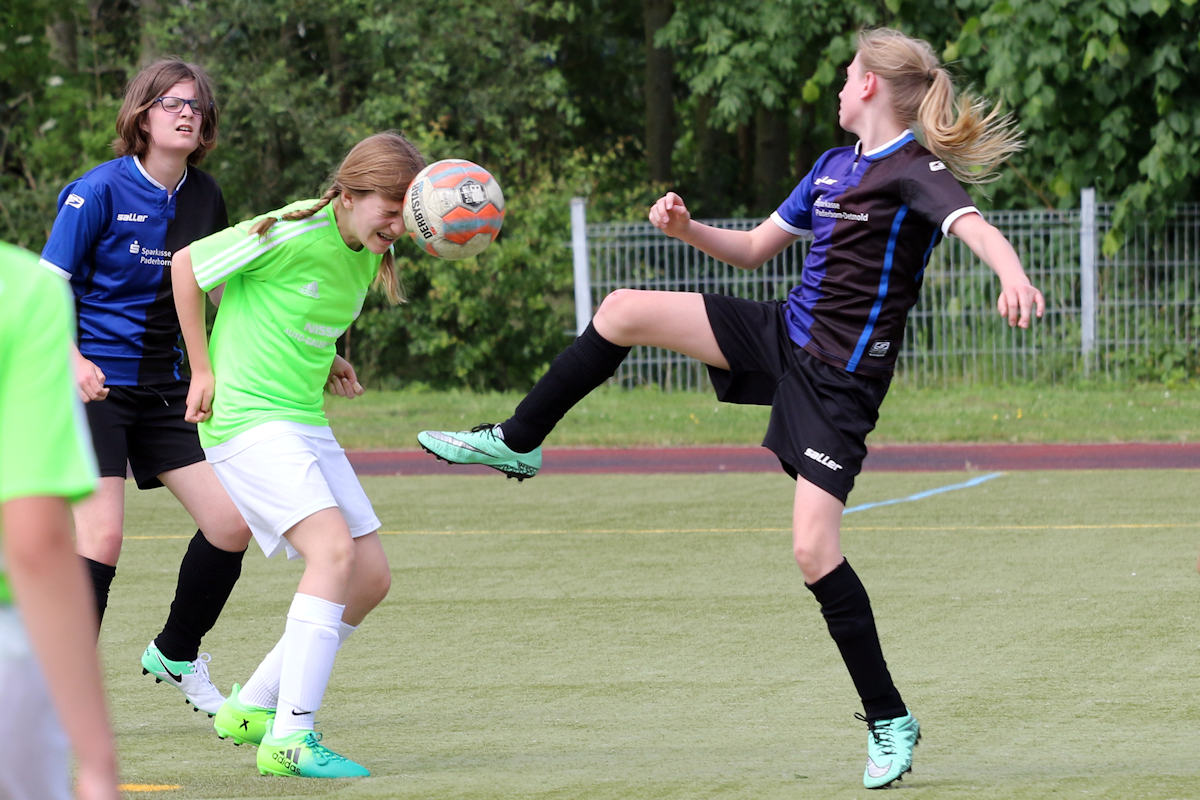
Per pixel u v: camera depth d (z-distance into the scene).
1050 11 64.38
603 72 110.38
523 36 89.00
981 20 66.75
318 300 16.06
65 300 6.81
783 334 15.63
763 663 20.89
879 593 25.53
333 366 17.86
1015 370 65.81
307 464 15.84
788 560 29.27
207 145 18.53
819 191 15.52
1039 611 23.88
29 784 6.80
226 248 15.84
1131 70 65.44
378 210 15.87
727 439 50.88
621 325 15.89
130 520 35.72
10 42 81.62
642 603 25.27
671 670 20.52
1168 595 24.98
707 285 67.12
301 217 15.84
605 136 110.00
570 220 78.31
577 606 25.06
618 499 38.44
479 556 30.19
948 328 66.38
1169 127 65.25
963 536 31.50
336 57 87.19
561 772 15.22
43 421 6.53
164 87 17.88
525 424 16.25
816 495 14.90
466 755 16.17
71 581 6.53
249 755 16.47
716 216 97.88
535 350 76.56
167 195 18.19
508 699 19.00
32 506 6.44
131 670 20.97
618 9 108.75
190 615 17.84
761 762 15.66
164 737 17.41
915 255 15.07
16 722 6.71
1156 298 66.88
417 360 78.81
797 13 78.62
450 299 74.06
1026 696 18.61
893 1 73.25
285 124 80.12
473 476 43.66
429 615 24.45
